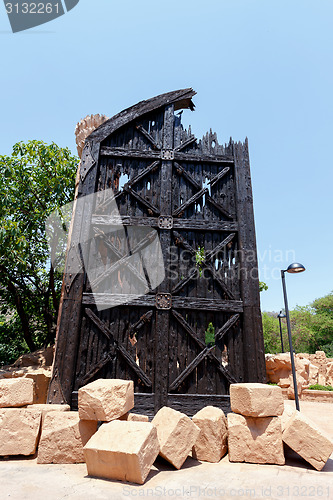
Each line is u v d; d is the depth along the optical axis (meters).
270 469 4.00
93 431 4.40
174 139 8.31
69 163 12.90
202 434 4.48
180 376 6.38
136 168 7.97
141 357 6.55
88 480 3.46
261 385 4.65
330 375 17.66
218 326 6.83
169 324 6.78
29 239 12.05
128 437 3.62
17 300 12.98
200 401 6.26
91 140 7.99
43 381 7.23
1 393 4.45
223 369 6.52
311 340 36.50
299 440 4.18
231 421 4.50
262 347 6.59
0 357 13.71
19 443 4.23
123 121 8.25
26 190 12.02
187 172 7.97
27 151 12.51
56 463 4.10
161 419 4.34
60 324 6.54
